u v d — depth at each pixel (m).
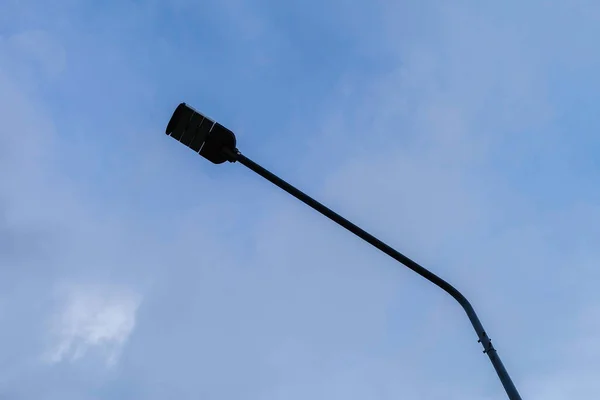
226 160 6.38
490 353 5.70
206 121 6.29
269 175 6.38
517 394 5.27
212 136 6.28
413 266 6.41
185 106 6.28
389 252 6.36
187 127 6.29
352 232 6.36
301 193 6.39
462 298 6.33
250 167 6.36
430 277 6.39
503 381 5.41
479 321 6.04
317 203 6.39
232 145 6.34
